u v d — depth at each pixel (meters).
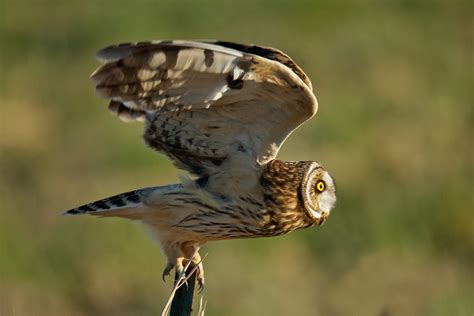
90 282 14.42
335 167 16.31
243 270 14.13
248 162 8.89
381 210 15.52
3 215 15.65
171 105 8.11
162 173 16.69
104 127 18.27
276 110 8.51
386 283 14.36
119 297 14.23
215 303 13.64
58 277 14.51
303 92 8.15
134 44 7.43
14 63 21.31
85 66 21.05
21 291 14.27
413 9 22.61
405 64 20.22
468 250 15.25
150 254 14.50
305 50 20.55
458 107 18.66
